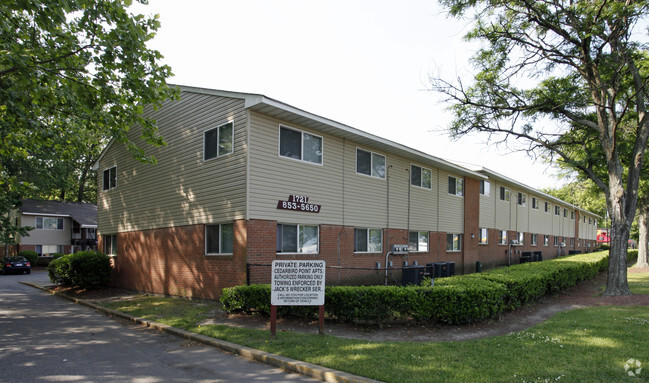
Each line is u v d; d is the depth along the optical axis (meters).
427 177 19.02
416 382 5.05
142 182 15.33
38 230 36.00
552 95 14.05
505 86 14.15
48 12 7.75
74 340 8.14
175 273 13.38
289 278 7.52
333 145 13.96
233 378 5.73
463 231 21.53
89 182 46.38
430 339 7.36
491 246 25.14
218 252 11.92
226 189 11.65
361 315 8.23
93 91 9.70
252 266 10.94
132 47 8.69
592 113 15.15
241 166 11.23
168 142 14.12
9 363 6.54
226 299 10.01
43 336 8.52
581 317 8.84
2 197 22.23
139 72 9.17
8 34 8.57
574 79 14.33
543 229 35.62
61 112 11.39
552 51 12.93
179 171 13.52
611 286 12.65
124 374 5.95
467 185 22.23
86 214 38.22
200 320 9.42
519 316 9.51
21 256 30.98
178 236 13.34
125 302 12.70
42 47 9.37
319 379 5.62
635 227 61.59
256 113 11.44
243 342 7.25
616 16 11.38
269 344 7.02
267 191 11.55
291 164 12.35
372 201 15.49
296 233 12.47
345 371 5.60
